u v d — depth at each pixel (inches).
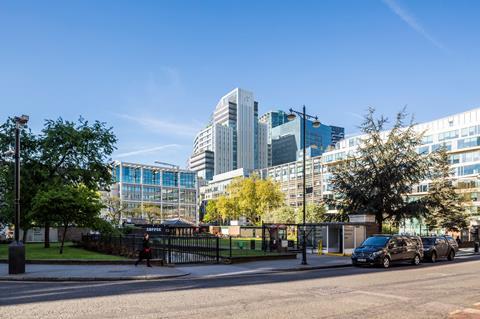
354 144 4635.8
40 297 486.3
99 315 382.9
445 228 2191.2
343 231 1251.8
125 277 674.2
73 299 469.7
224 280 662.5
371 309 416.5
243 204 3292.3
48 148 1487.5
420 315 390.0
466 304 447.5
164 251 937.5
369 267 934.4
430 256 1088.2
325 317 378.0
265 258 1042.1
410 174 1530.5
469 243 1990.7
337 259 1093.8
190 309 410.3
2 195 1529.3
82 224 1202.6
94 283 627.2
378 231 1433.3
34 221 1382.9
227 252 1190.3
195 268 854.5
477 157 3619.6
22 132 1486.2
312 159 5393.7
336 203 1614.2
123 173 5787.4
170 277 702.5
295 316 380.8
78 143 1499.8
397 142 1550.2
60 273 711.7
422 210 1503.4
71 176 1544.0
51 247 1460.4
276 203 3304.6
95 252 1202.0
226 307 421.4
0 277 666.2
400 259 958.4
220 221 4623.5
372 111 1585.9
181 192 6373.0
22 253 711.1
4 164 1471.5
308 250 1439.5
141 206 5251.0
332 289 554.3
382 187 1502.2
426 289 559.2
